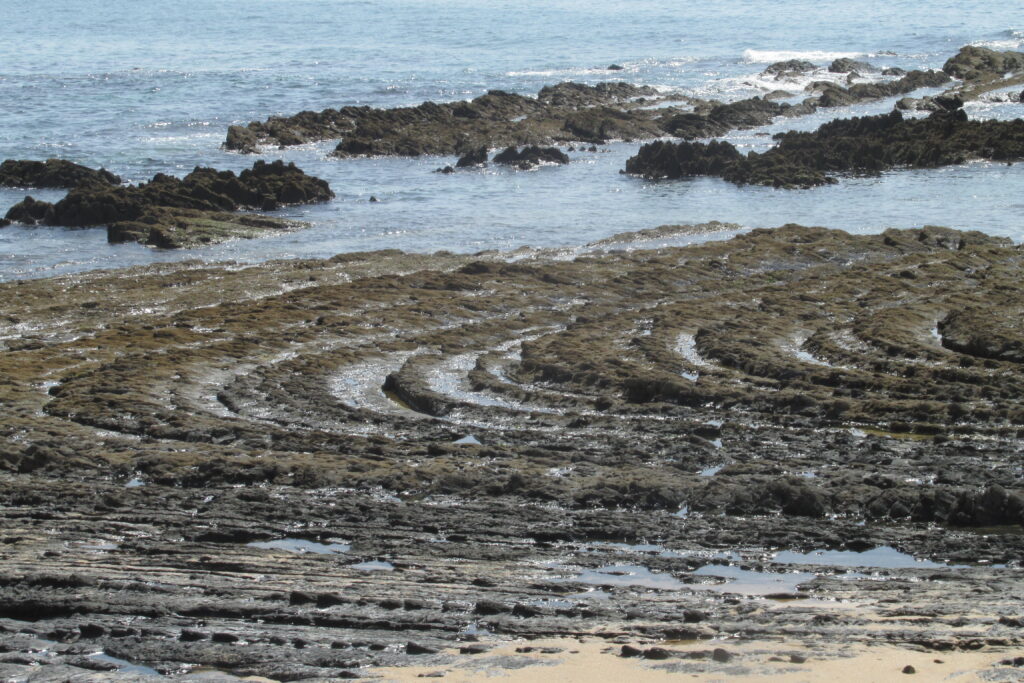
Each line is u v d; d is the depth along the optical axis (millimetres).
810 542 28828
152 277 67750
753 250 68500
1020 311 51469
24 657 20797
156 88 158375
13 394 44938
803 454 36250
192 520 31016
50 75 173750
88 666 20344
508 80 158875
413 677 19109
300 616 22922
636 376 44062
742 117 124312
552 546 28984
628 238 77562
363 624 22469
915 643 20297
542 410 42469
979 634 20688
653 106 134625
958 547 28219
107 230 84500
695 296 60906
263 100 146625
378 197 96375
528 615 23016
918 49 176250
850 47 183625
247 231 83250
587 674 18875
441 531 30109
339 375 47688
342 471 35000
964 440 37062
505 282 64125
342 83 159500
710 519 30906
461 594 24531
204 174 94812
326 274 67750
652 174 102125
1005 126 106750
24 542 28812
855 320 51625
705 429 39094
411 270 68875
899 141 105812
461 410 42531
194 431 39781
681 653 19750
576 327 53625
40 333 55938
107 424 41188
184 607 23453
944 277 60219
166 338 53531
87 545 28969
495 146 116500
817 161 102000
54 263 74750
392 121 123562
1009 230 76562
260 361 50219
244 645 21266
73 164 101688
